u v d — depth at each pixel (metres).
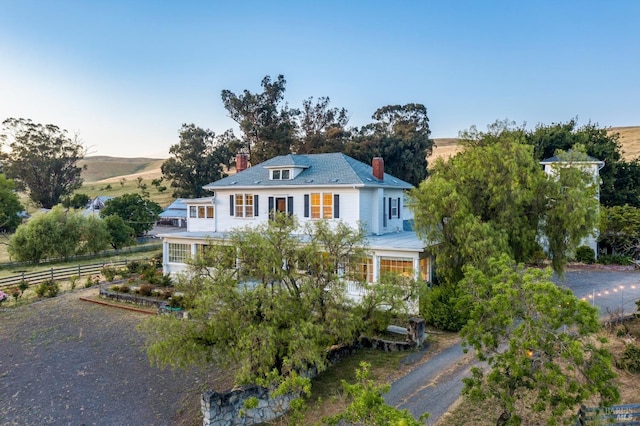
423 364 14.86
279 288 13.14
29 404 14.52
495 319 9.48
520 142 21.59
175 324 13.14
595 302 20.81
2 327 22.23
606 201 43.34
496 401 11.82
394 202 28.30
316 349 12.15
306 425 11.34
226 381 15.48
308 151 66.94
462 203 18.09
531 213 19.11
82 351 18.80
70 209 46.47
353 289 21.11
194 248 28.06
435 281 22.25
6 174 77.75
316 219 25.45
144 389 15.30
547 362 8.90
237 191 28.50
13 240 41.72
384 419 7.20
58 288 29.03
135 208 56.69
